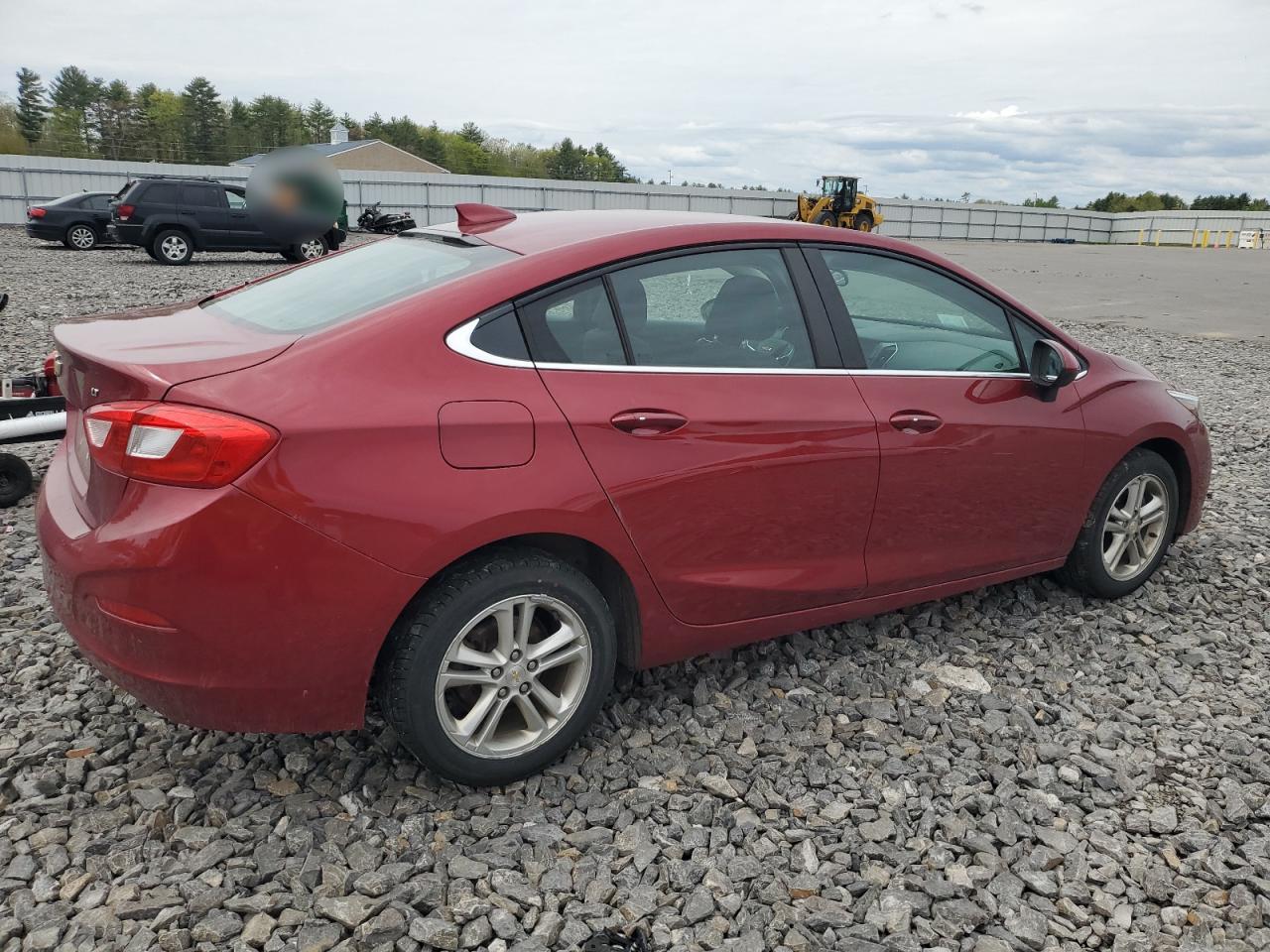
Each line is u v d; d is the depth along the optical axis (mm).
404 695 2531
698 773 2914
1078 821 2773
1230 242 62375
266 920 2240
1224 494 6043
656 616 2943
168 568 2271
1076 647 3846
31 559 4223
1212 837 2723
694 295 3006
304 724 2488
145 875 2371
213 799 2654
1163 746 3172
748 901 2398
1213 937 2361
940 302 3557
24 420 4633
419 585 2459
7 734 2922
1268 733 3285
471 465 2500
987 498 3578
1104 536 4164
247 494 2275
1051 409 3703
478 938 2230
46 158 33812
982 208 65062
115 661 2391
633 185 50250
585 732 3059
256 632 2340
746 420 2953
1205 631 4062
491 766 2709
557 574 2684
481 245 3000
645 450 2773
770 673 3500
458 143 115562
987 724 3252
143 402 2332
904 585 3488
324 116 116688
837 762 3002
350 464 2361
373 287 2877
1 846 2447
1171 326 15883
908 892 2459
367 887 2338
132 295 13055
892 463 3262
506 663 2668
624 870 2473
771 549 3105
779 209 55906
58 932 2176
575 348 2756
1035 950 2307
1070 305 18891
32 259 18922
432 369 2523
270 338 2600
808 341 3184
